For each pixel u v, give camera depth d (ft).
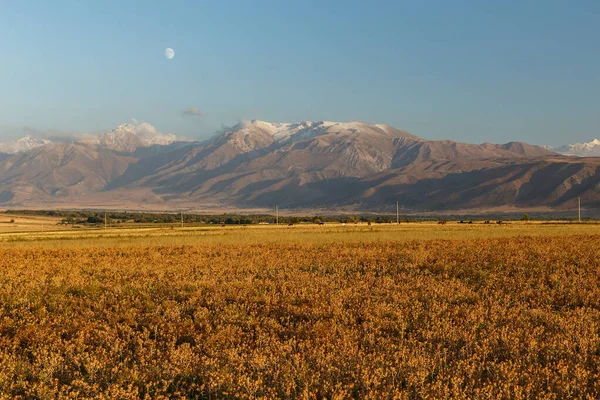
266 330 53.06
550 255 106.22
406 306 61.36
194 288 73.46
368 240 167.73
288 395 37.19
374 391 36.60
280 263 100.42
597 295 66.44
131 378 40.78
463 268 92.07
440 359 42.11
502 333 47.50
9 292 71.00
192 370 42.34
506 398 36.06
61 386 40.42
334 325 51.75
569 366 41.11
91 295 70.44
